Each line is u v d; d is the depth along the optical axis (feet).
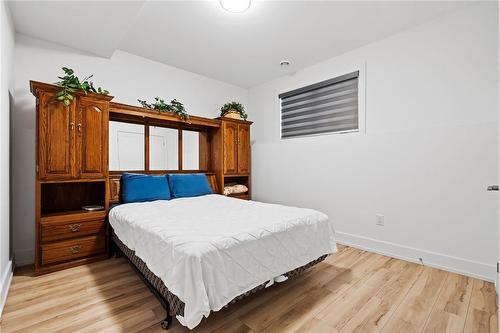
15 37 7.80
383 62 9.02
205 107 12.79
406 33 8.46
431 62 7.93
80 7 6.72
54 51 8.53
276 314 5.26
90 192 9.10
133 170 10.24
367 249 9.29
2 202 5.79
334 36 8.87
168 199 9.61
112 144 9.73
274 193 12.82
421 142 8.05
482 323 4.96
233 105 12.66
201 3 7.11
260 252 5.23
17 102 7.83
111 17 7.19
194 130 12.19
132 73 10.32
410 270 7.51
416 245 8.14
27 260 7.93
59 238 7.37
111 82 9.77
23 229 7.91
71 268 7.47
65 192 8.63
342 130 10.44
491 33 6.93
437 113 7.81
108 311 5.29
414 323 4.97
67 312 5.24
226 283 4.50
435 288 6.38
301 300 5.81
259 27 8.34
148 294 5.99
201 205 8.23
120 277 6.89
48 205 8.32
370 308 5.49
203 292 4.03
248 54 10.33
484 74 7.03
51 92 7.30
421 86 8.13
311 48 9.77
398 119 8.63
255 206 8.02
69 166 7.57
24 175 7.95
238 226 5.55
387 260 8.32
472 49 7.22
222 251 4.58
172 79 11.54
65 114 7.52
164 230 5.28
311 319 5.10
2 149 5.77
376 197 9.09
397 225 8.57
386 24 8.14
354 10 7.43
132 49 9.91
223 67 11.65
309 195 11.25
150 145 10.75
